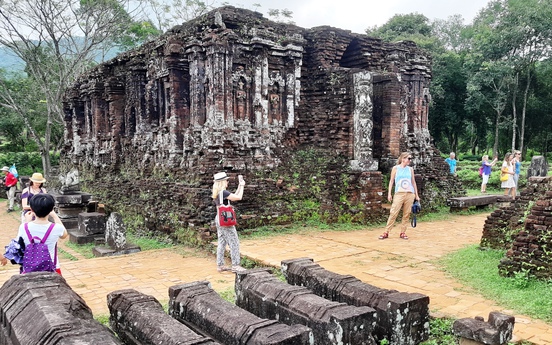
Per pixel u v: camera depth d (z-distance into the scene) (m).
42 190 7.89
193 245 9.19
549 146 43.00
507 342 3.65
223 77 10.33
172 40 11.23
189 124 11.68
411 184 9.23
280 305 4.06
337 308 3.70
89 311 3.52
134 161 14.23
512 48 32.19
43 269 4.28
